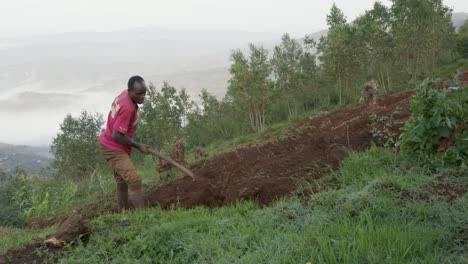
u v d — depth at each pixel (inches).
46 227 233.6
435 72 610.2
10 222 259.1
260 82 557.3
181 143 298.0
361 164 175.9
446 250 99.3
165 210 193.6
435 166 156.3
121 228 150.4
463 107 160.6
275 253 105.7
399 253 96.2
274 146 263.7
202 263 111.5
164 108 546.0
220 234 130.3
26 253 139.9
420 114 167.2
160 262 117.9
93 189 354.3
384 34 551.5
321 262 96.4
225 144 575.2
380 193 134.5
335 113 357.7
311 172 187.9
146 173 422.3
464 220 110.3
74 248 139.1
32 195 295.4
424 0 563.8
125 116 177.3
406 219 117.6
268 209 146.9
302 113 661.9
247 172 215.8
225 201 183.5
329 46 570.6
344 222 117.5
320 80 626.2
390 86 555.8
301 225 124.9
